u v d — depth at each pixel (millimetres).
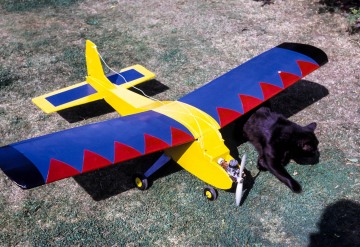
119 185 5953
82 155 4781
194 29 9703
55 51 8930
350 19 9695
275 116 6121
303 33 9523
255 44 9148
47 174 4402
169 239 5199
